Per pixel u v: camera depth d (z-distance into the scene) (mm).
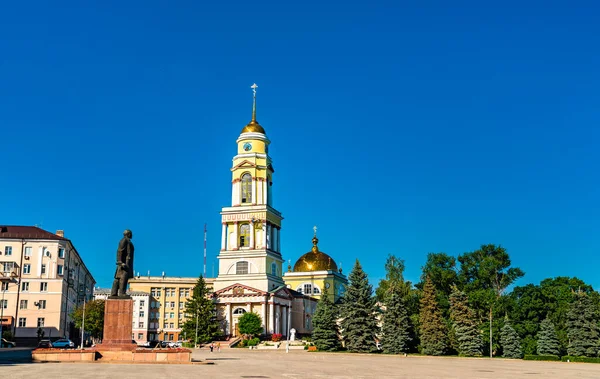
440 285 129250
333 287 169500
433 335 99250
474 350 98938
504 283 128750
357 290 105750
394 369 57156
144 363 51750
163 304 178375
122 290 54562
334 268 174375
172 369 46062
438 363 74562
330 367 58031
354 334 103750
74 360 51125
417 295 120312
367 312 104312
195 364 54344
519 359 97500
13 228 121312
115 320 53625
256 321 134750
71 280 131875
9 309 113812
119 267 54750
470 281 131000
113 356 52531
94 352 51750
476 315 110375
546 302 110250
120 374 38781
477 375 51781
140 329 172500
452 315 102250
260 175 150750
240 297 142375
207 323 133625
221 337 137125
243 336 132750
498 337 106500
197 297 135375
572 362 89438
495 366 71125
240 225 149250
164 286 179375
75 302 142250
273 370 50312
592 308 99250
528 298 108562
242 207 148875
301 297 159625
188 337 133000
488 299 113188
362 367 59469
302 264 173625
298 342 124000
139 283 178500
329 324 110375
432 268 129750
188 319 138500
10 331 111875
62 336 119250
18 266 115562
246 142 152875
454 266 132125
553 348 99375
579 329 98375
